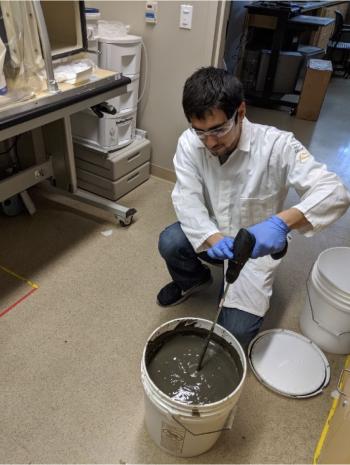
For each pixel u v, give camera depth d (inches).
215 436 46.4
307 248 87.7
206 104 39.8
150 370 46.8
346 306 55.6
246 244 40.8
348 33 218.8
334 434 44.2
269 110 168.4
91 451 48.6
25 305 68.1
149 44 92.4
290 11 153.0
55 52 66.8
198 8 82.3
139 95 100.8
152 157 108.3
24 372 57.0
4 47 53.9
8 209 88.5
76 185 95.1
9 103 56.8
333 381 58.9
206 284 72.1
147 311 68.4
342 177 116.7
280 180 53.3
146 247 83.6
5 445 48.6
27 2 55.7
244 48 174.1
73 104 64.6
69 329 64.1
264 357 60.3
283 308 71.4
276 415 54.1
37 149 89.5
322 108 173.6
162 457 48.6
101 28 86.9
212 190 56.2
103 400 54.1
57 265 77.3
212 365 48.1
